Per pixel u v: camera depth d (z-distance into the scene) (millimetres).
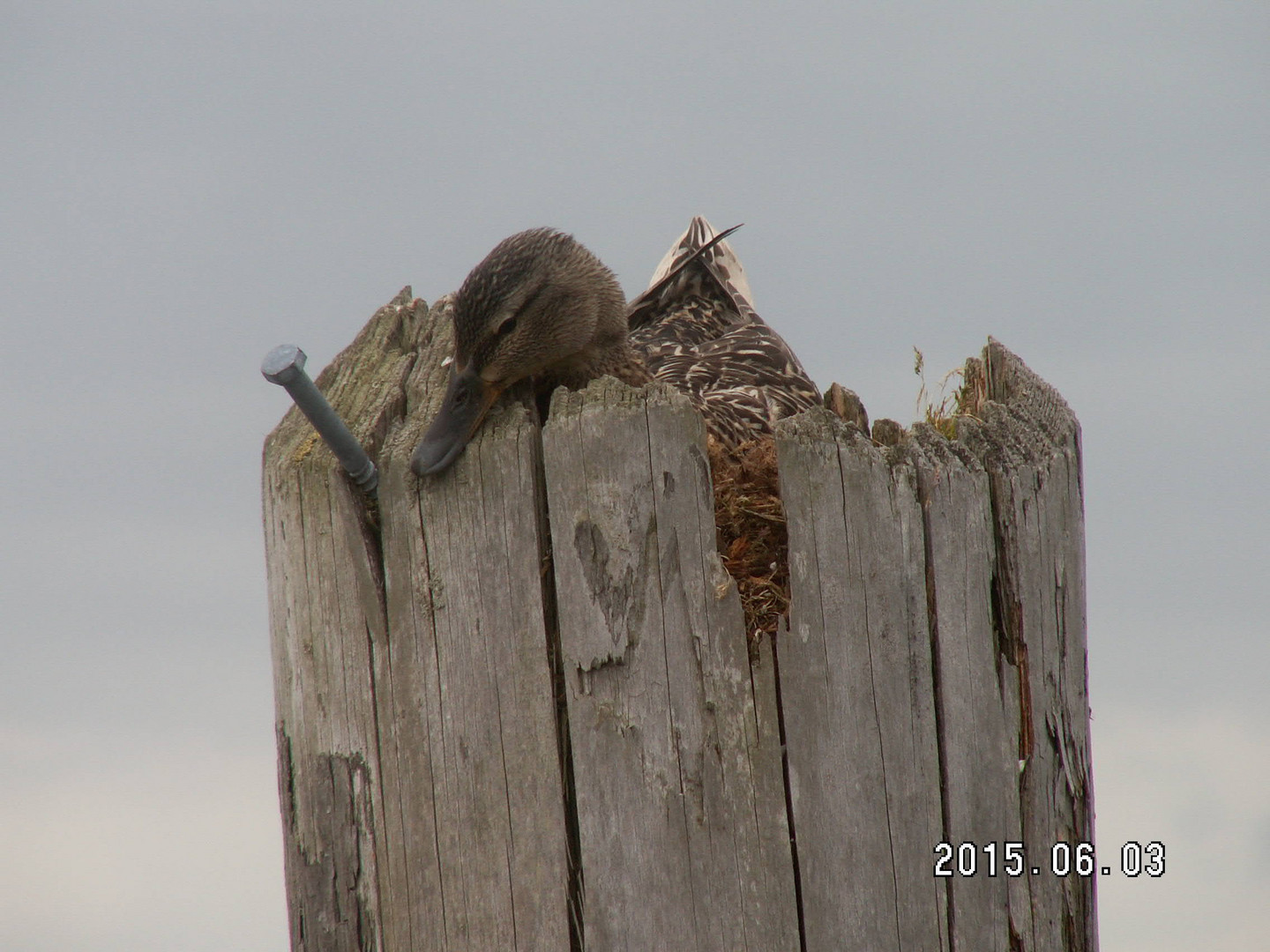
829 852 4910
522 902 4953
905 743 4973
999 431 5387
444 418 5070
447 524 5020
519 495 4953
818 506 4922
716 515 5902
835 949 4910
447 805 5023
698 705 4887
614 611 4891
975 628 5113
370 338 6496
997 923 5141
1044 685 5418
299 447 5383
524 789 4953
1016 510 5277
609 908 4902
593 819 4906
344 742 5195
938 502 5016
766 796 4883
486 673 4984
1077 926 5594
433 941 5055
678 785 4887
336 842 5230
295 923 5355
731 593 4879
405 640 5066
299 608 5281
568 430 4891
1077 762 5668
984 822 5121
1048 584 5473
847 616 4930
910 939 4973
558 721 4969
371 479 5078
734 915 4879
